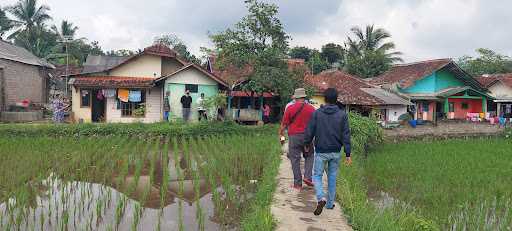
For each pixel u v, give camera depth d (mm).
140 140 20469
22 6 52156
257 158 15219
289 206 8352
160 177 12328
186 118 24953
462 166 15188
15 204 9070
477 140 25500
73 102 25625
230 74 27438
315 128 7766
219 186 11328
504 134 27359
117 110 25812
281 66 25484
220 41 25422
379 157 17328
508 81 38094
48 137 19922
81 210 8914
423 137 25812
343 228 7188
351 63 50000
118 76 27000
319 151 7750
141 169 13383
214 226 8133
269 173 11195
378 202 10578
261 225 6738
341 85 33062
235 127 22703
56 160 14219
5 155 14797
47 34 55062
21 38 51125
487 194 11133
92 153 15797
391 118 31344
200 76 26141
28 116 26484
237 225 8234
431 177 13039
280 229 7016
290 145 9664
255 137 21375
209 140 19969
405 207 9719
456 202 10391
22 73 30438
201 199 9984
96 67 29656
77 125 21109
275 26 25328
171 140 21109
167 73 27828
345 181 9578
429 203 10453
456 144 22844
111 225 7688
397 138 24844
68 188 10750
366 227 7074
